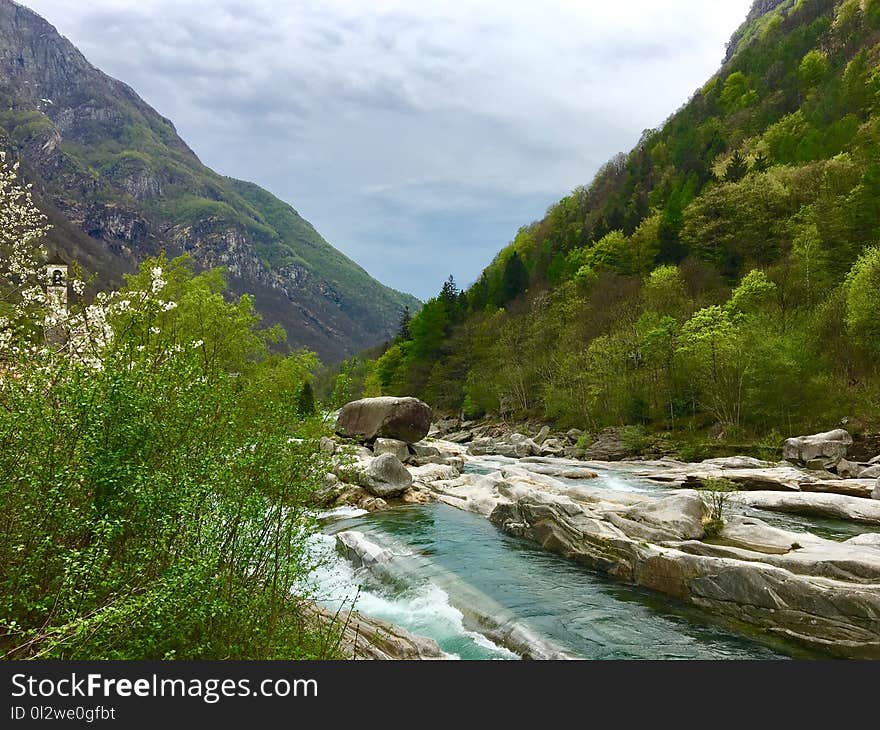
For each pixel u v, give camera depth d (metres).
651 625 13.15
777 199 72.94
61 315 10.61
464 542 19.44
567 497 22.86
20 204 11.70
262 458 8.39
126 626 5.95
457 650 11.95
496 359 85.25
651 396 55.66
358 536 18.89
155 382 8.26
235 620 7.26
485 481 28.19
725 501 22.56
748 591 13.39
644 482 34.78
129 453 7.18
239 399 9.84
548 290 101.56
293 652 7.57
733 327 47.75
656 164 133.62
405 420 35.72
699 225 80.00
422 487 27.83
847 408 40.22
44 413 6.73
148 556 6.27
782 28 151.75
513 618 13.28
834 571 13.48
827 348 45.44
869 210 59.00
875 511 23.36
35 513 6.32
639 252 91.62
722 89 144.12
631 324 63.31
